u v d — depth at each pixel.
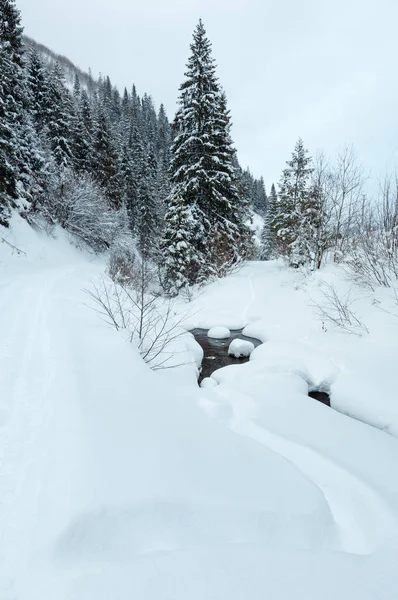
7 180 15.80
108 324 6.48
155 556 1.66
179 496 2.10
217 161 15.91
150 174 37.66
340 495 2.64
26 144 18.45
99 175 28.05
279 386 5.30
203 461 2.58
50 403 3.14
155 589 1.45
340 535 2.19
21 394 3.37
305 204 13.95
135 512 1.91
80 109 31.30
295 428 3.86
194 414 3.60
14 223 16.70
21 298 7.77
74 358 4.21
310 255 13.15
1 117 15.30
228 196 17.72
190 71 16.50
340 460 3.16
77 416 2.86
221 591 1.46
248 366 6.47
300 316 9.54
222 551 1.75
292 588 1.52
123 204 30.56
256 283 14.30
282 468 2.72
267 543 1.91
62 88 26.95
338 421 4.12
